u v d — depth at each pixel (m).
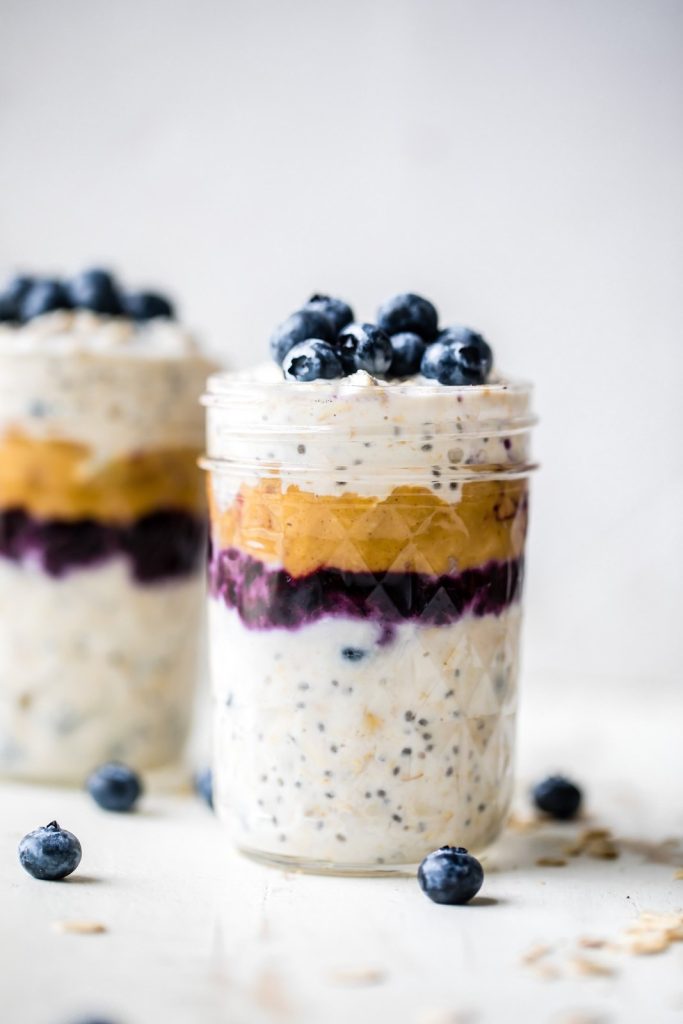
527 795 0.51
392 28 0.65
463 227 0.66
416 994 0.38
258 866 0.45
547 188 0.65
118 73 0.66
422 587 0.44
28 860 0.44
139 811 0.50
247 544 0.44
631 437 0.67
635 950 0.40
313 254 0.67
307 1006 0.38
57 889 0.43
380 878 0.45
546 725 0.61
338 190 0.67
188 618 0.54
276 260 0.67
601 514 0.68
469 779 0.45
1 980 0.38
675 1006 0.38
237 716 0.45
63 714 0.53
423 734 0.44
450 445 0.43
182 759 0.55
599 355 0.66
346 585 0.43
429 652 0.44
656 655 0.68
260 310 0.68
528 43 0.65
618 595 0.68
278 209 0.67
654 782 0.54
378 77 0.66
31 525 0.52
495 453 0.44
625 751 0.57
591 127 0.65
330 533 0.43
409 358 0.45
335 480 0.43
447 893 0.43
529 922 0.42
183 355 0.52
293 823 0.44
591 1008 0.38
